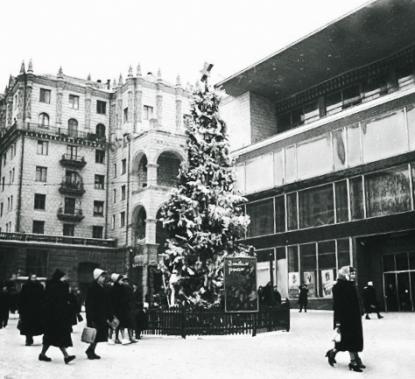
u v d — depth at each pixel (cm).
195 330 1557
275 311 1680
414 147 2786
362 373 887
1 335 1678
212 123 1906
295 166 3522
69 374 870
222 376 857
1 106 6888
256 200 3797
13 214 5688
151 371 906
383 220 2880
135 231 5788
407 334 1554
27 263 5247
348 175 3119
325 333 1645
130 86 6238
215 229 1797
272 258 3581
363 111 3100
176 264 1778
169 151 5800
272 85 4166
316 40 3462
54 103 6119
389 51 3459
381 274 3044
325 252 3209
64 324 1009
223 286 1692
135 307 1529
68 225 5925
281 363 1006
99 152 6322
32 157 5800
